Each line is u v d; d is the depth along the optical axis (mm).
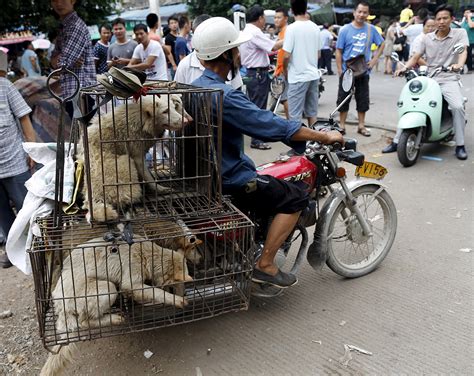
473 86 11461
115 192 2559
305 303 3344
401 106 6230
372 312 3193
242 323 3141
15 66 12086
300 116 7098
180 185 2918
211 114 2629
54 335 2318
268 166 3238
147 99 2662
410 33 14500
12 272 4004
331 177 3381
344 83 3383
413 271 3693
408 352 2783
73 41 4879
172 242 2570
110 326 2367
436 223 4523
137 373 2721
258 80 7016
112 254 2373
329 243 3426
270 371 2686
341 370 2668
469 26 13656
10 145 4090
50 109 5070
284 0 21422
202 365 2762
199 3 22281
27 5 7234
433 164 6250
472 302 3250
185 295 2668
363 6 7055
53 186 2699
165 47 8281
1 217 4312
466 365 2658
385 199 3639
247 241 2668
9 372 2777
